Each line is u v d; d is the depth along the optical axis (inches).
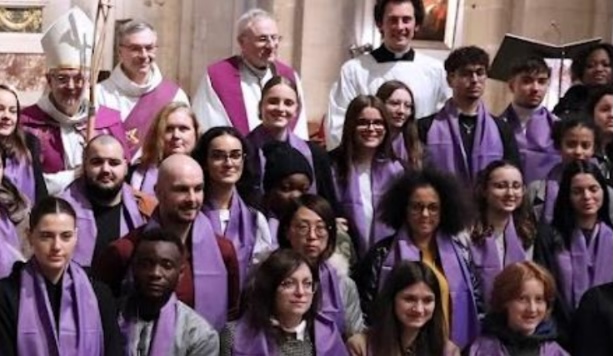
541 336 183.8
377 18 267.0
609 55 268.4
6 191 191.0
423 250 198.8
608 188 218.1
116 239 189.0
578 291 207.2
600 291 192.2
